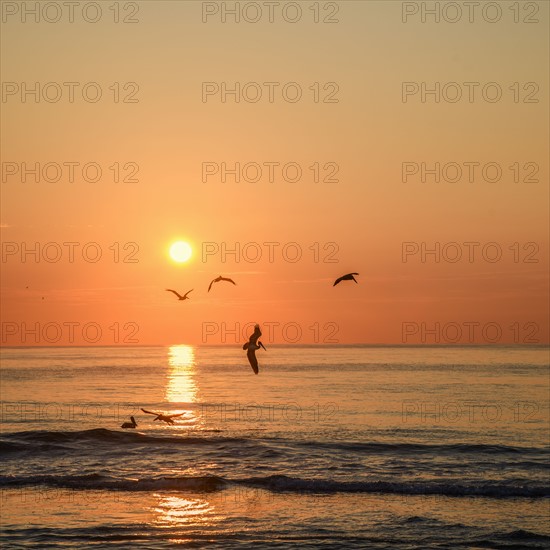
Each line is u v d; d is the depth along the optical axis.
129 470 55.47
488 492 47.91
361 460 59.84
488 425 81.31
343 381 150.88
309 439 70.19
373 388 131.88
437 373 176.62
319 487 49.16
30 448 63.25
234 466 56.97
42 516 42.16
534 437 72.62
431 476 54.00
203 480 50.09
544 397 113.06
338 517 42.31
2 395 121.44
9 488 48.94
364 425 81.38
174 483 49.56
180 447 64.62
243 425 81.62
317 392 124.19
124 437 68.38
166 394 122.62
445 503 45.69
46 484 49.75
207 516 42.38
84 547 36.62
